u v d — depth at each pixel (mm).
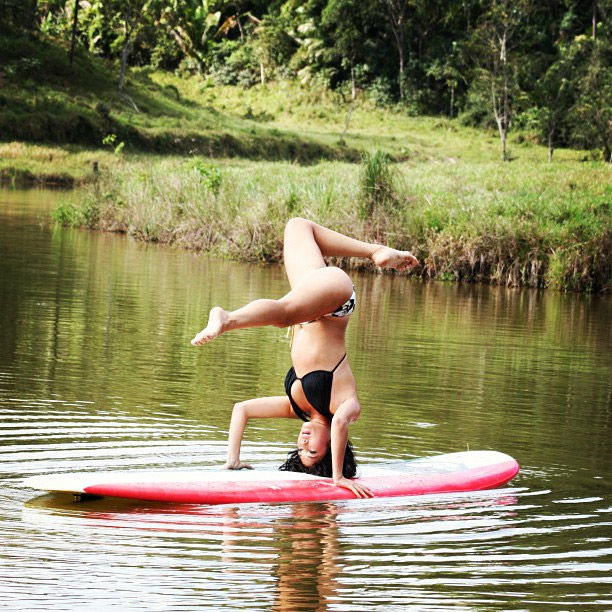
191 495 6047
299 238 7062
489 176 34875
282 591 4684
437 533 5652
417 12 83312
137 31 73500
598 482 6898
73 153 54344
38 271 18156
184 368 10352
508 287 20797
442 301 17781
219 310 6176
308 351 6629
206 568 4957
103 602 4477
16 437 7270
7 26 70438
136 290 16375
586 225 21625
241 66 86562
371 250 7234
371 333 13664
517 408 9258
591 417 9000
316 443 6668
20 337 11633
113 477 6121
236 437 6711
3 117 57250
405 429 8203
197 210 24766
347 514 5969
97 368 10094
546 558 5285
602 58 59094
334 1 83000
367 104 83062
